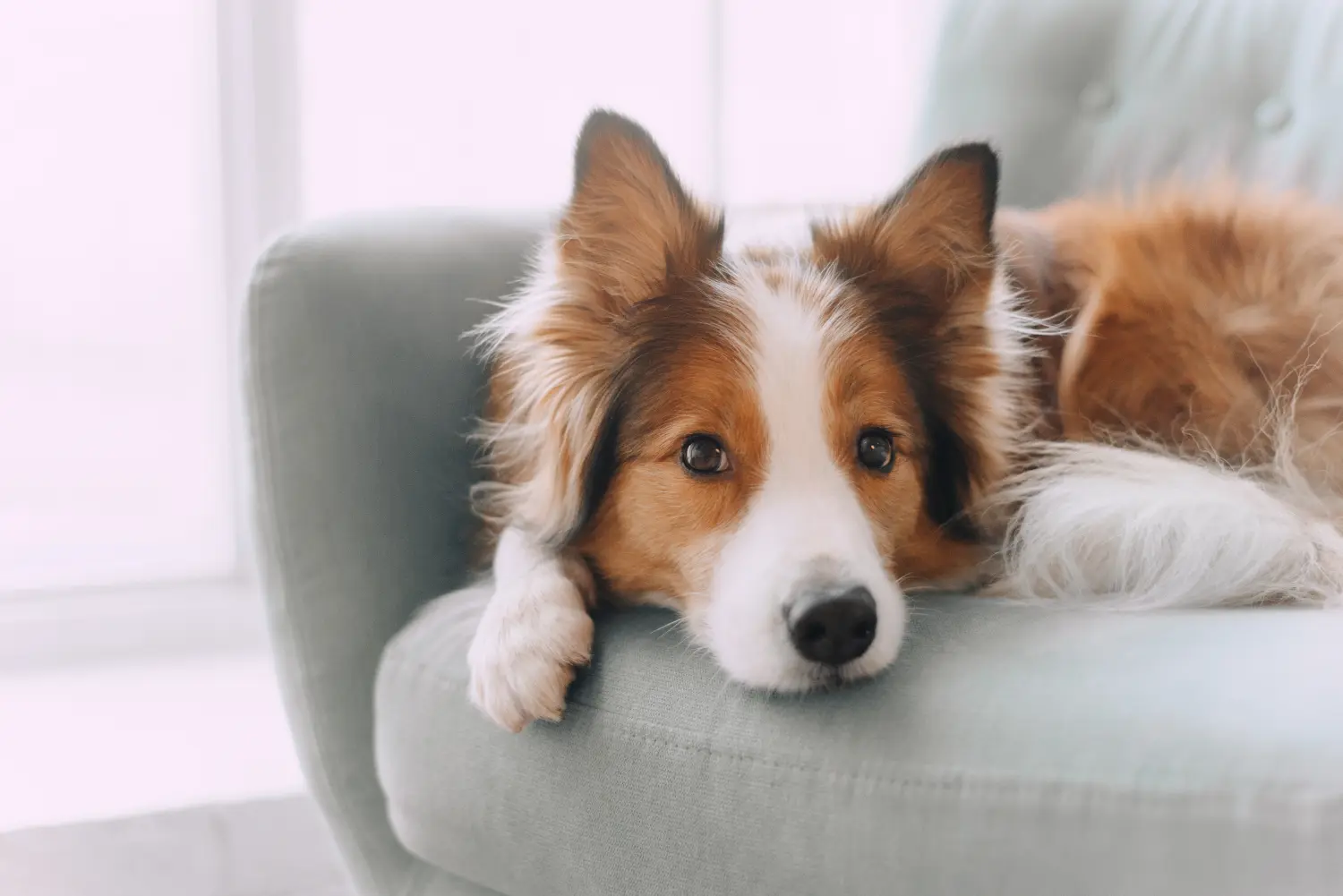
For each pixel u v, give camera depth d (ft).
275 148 9.47
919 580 5.32
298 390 5.21
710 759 3.84
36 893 7.13
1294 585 4.58
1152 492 4.93
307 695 5.26
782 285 4.94
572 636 4.28
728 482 4.57
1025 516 5.24
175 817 7.41
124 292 9.42
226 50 9.34
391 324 5.50
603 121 4.75
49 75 8.98
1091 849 3.13
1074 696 3.45
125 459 9.62
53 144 9.07
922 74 8.09
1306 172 6.89
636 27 10.20
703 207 5.12
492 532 5.51
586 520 4.99
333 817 5.35
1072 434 6.17
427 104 9.68
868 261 5.19
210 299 9.61
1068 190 7.61
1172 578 4.65
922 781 3.42
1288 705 3.16
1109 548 4.87
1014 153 7.60
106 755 8.05
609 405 4.91
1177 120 7.36
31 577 9.40
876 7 11.14
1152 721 3.25
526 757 4.27
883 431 4.82
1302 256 6.11
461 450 5.76
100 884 7.27
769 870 3.65
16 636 9.29
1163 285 6.12
